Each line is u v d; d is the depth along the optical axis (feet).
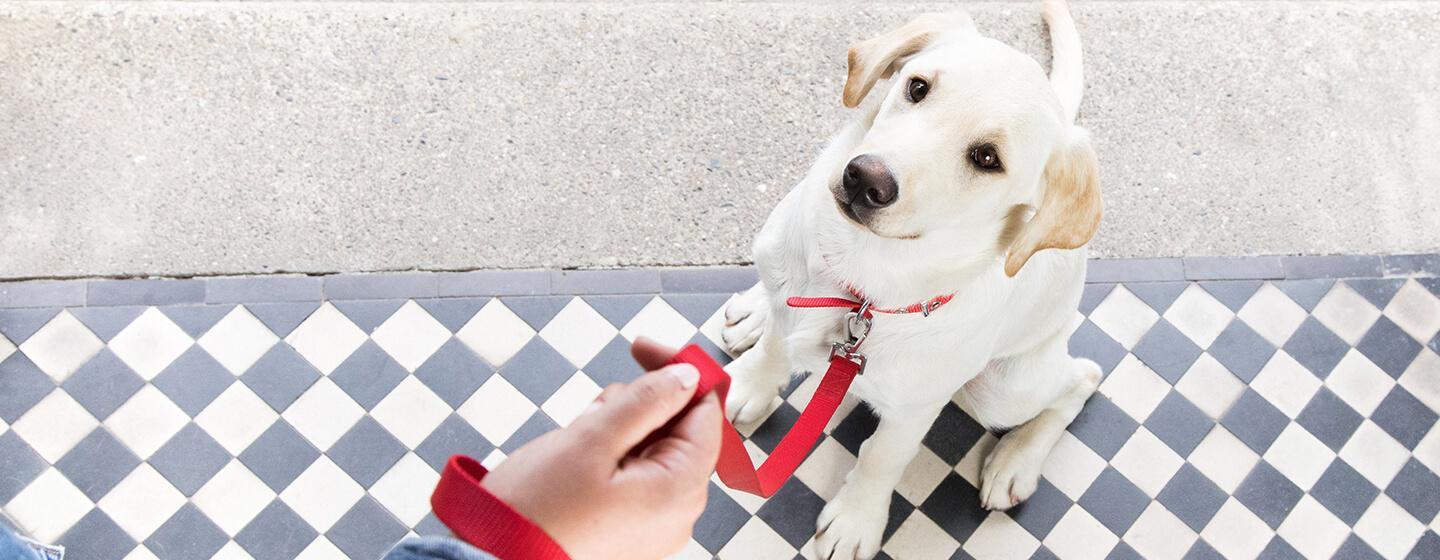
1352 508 9.29
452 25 10.32
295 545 8.70
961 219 5.65
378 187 9.71
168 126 9.75
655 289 9.62
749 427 9.25
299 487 8.84
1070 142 5.63
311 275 9.40
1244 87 10.59
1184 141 10.36
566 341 9.41
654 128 10.11
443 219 9.66
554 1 10.49
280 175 9.68
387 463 8.96
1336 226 10.16
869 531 8.69
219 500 8.75
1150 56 10.66
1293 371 9.67
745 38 10.51
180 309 9.20
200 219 9.48
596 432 3.42
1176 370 9.65
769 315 8.02
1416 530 9.25
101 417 8.88
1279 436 9.48
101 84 9.82
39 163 9.52
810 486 9.14
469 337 9.35
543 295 9.51
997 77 5.43
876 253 6.25
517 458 3.46
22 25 9.92
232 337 9.17
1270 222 10.13
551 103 10.12
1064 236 5.72
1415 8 10.94
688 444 3.59
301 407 9.05
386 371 9.20
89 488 8.70
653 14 10.52
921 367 6.92
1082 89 9.93
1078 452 9.37
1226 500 9.27
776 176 10.05
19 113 9.65
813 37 10.57
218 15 10.14
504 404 9.21
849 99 6.54
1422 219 10.24
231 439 8.92
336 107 9.95
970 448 9.34
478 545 3.08
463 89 10.11
